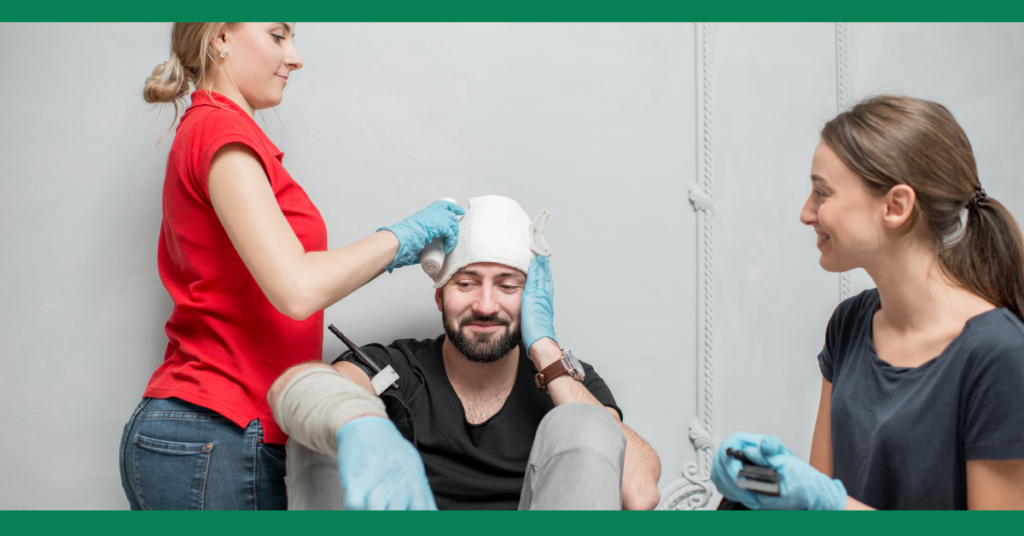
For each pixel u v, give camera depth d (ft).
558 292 5.74
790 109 6.12
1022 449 3.01
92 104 5.35
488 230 4.51
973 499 3.18
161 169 5.39
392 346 4.89
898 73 6.28
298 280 3.37
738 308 5.99
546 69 5.81
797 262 6.09
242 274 3.86
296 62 4.42
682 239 5.92
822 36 6.20
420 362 4.75
